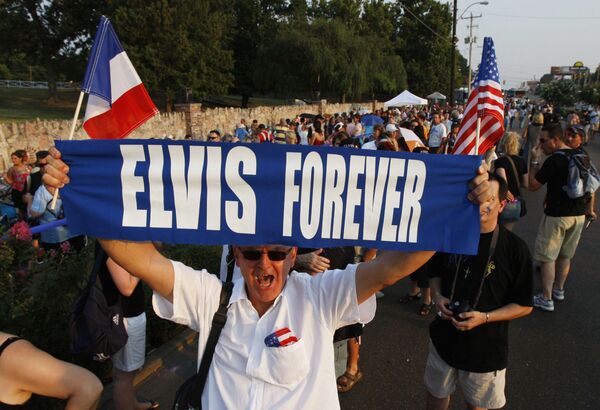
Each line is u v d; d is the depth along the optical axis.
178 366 4.14
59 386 1.79
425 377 2.89
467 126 3.17
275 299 1.77
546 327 4.77
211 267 5.64
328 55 38.75
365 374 4.04
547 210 5.04
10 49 39.44
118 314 2.79
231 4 42.78
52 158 1.68
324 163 1.74
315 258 2.81
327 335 1.75
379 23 56.69
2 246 3.37
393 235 1.76
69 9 35.81
